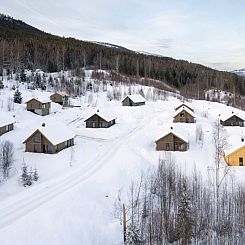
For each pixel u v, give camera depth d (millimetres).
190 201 48188
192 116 114188
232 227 46000
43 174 62406
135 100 142375
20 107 121312
